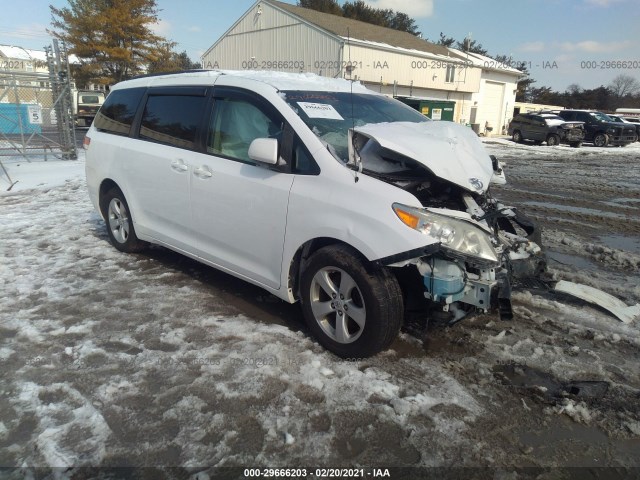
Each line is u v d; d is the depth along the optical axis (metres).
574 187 11.14
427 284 3.13
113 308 4.10
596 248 6.08
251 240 3.84
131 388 3.00
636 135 25.58
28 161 12.48
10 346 3.46
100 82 30.52
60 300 4.23
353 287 3.26
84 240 5.98
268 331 3.73
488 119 37.78
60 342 3.53
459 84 31.89
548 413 2.86
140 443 2.55
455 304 3.29
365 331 3.21
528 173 13.57
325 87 4.32
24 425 2.67
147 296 4.36
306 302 3.54
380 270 3.16
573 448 2.61
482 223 3.32
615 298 4.15
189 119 4.45
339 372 3.20
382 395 2.97
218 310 4.11
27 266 5.03
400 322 3.24
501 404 2.93
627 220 7.92
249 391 2.98
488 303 3.04
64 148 13.32
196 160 4.25
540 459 2.53
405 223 3.01
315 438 2.62
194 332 3.70
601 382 3.18
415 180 3.56
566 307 4.26
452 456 2.53
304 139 3.53
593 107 62.75
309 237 3.40
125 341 3.55
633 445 2.64
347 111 4.05
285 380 3.10
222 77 4.29
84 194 8.80
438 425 2.73
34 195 8.77
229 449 2.53
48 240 5.95
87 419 2.72
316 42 25.50
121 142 5.20
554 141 24.55
